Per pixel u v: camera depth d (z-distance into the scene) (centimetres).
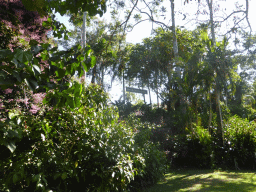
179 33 1423
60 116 340
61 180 307
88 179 347
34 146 273
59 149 306
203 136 795
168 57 1723
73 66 177
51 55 173
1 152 240
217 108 852
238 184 521
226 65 879
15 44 401
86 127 351
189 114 888
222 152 787
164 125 1163
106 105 412
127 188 446
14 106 371
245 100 1662
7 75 145
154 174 550
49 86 178
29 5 175
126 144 441
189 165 805
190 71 925
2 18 420
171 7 767
